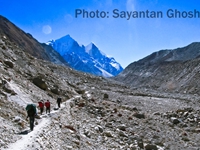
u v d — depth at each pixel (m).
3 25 157.62
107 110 33.81
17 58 40.44
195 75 120.56
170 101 61.44
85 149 14.92
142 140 22.08
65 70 95.44
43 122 16.30
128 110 38.69
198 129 28.89
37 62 51.75
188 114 36.69
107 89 74.19
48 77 42.44
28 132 13.03
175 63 172.12
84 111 30.47
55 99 31.23
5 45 43.66
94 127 22.41
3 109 15.56
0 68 25.94
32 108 14.02
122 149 17.70
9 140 11.09
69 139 15.40
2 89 20.16
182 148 21.67
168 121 32.72
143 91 91.25
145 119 32.44
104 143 18.23
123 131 24.31
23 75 32.28
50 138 13.39
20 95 21.59
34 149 10.60
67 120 21.02
